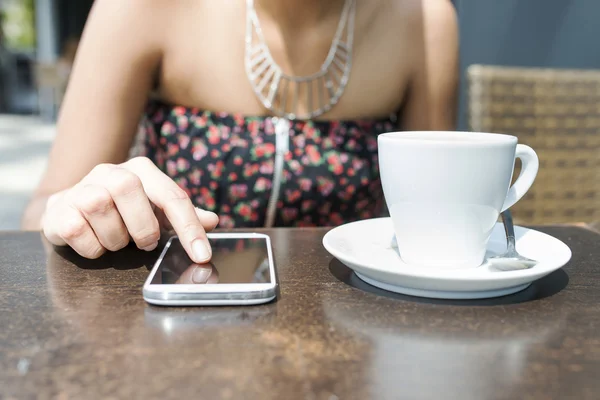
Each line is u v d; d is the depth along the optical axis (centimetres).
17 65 1050
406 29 104
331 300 43
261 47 95
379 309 41
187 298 41
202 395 29
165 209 51
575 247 59
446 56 107
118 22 91
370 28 100
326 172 96
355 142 99
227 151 95
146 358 33
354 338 36
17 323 38
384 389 29
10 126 853
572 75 136
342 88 99
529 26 208
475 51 211
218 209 97
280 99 97
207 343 35
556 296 44
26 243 59
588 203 138
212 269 46
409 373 31
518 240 55
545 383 30
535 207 137
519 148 50
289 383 30
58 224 53
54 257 54
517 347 35
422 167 44
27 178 458
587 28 205
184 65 95
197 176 96
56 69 854
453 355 34
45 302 42
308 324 38
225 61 95
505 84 133
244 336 36
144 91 96
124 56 92
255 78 95
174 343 35
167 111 99
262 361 32
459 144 43
